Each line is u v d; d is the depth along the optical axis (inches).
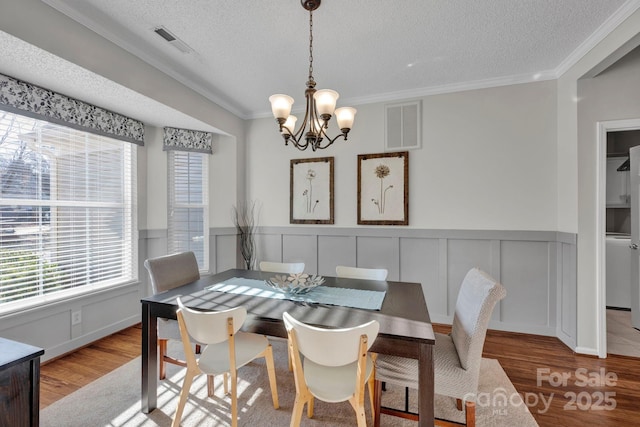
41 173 95.4
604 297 96.1
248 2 72.6
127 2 72.4
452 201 122.7
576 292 99.3
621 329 120.8
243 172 153.6
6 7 62.6
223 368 62.7
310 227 142.8
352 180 136.1
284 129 73.0
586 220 98.2
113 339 111.0
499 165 117.2
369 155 132.3
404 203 127.5
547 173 112.1
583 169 98.3
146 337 70.1
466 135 120.8
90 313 108.0
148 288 130.5
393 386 82.2
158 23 80.7
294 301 69.6
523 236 114.3
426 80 117.0
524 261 115.3
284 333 59.6
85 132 107.0
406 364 59.2
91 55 79.9
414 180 127.4
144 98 99.0
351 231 135.6
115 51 86.7
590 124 97.5
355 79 115.6
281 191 148.9
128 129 118.7
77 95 96.3
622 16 77.0
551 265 112.2
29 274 92.1
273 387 71.3
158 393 78.2
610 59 86.1
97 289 110.7
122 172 122.0
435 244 125.3
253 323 62.0
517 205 115.3
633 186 121.7
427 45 92.3
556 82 110.6
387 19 79.4
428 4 73.7
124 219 122.8
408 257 128.6
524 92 114.2
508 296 117.1
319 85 120.7
